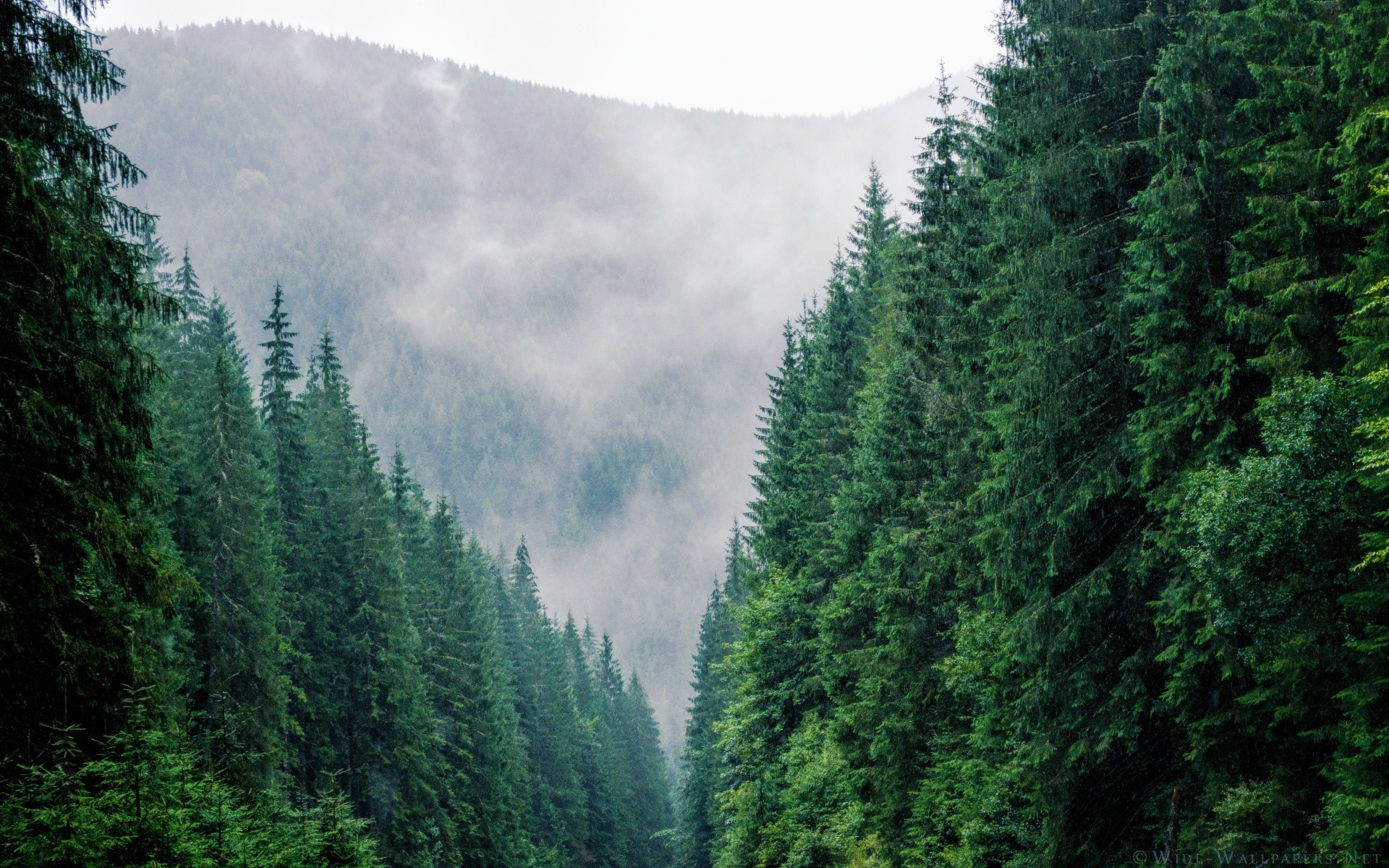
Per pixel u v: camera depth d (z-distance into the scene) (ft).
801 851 79.87
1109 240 46.70
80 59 34.71
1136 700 43.34
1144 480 42.04
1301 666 34.17
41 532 33.45
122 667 36.94
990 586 61.00
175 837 34.76
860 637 84.99
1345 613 34.37
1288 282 37.40
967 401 66.59
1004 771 52.34
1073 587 46.06
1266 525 34.35
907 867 61.46
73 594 34.19
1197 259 40.47
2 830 30.32
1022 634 47.52
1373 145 34.04
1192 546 37.63
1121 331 45.19
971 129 75.72
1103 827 46.44
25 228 31.96
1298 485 33.96
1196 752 39.88
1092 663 45.68
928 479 72.74
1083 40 46.47
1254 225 39.55
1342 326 36.45
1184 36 41.98
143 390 38.34
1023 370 48.01
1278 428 35.24
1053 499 48.11
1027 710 47.78
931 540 66.74
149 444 38.14
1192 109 41.01
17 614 31.91
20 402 31.35
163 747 39.17
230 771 57.16
